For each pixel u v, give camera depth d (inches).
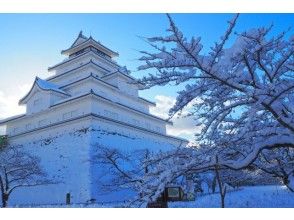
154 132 1461.6
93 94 1188.5
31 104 1406.3
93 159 1066.7
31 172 1049.5
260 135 210.1
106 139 1179.3
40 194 1173.1
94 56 1531.7
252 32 181.8
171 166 219.5
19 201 1224.8
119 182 963.3
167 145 1562.5
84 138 1130.7
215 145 220.5
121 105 1327.5
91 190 1034.1
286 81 189.0
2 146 1255.5
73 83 1371.8
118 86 1459.2
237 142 229.0
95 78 1326.3
